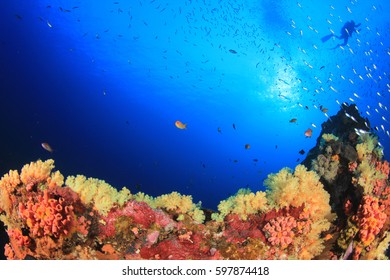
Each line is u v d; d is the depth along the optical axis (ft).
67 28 106.93
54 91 110.52
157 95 119.14
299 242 13.16
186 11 105.09
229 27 103.76
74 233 11.77
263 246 12.53
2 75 104.99
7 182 12.79
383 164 19.10
